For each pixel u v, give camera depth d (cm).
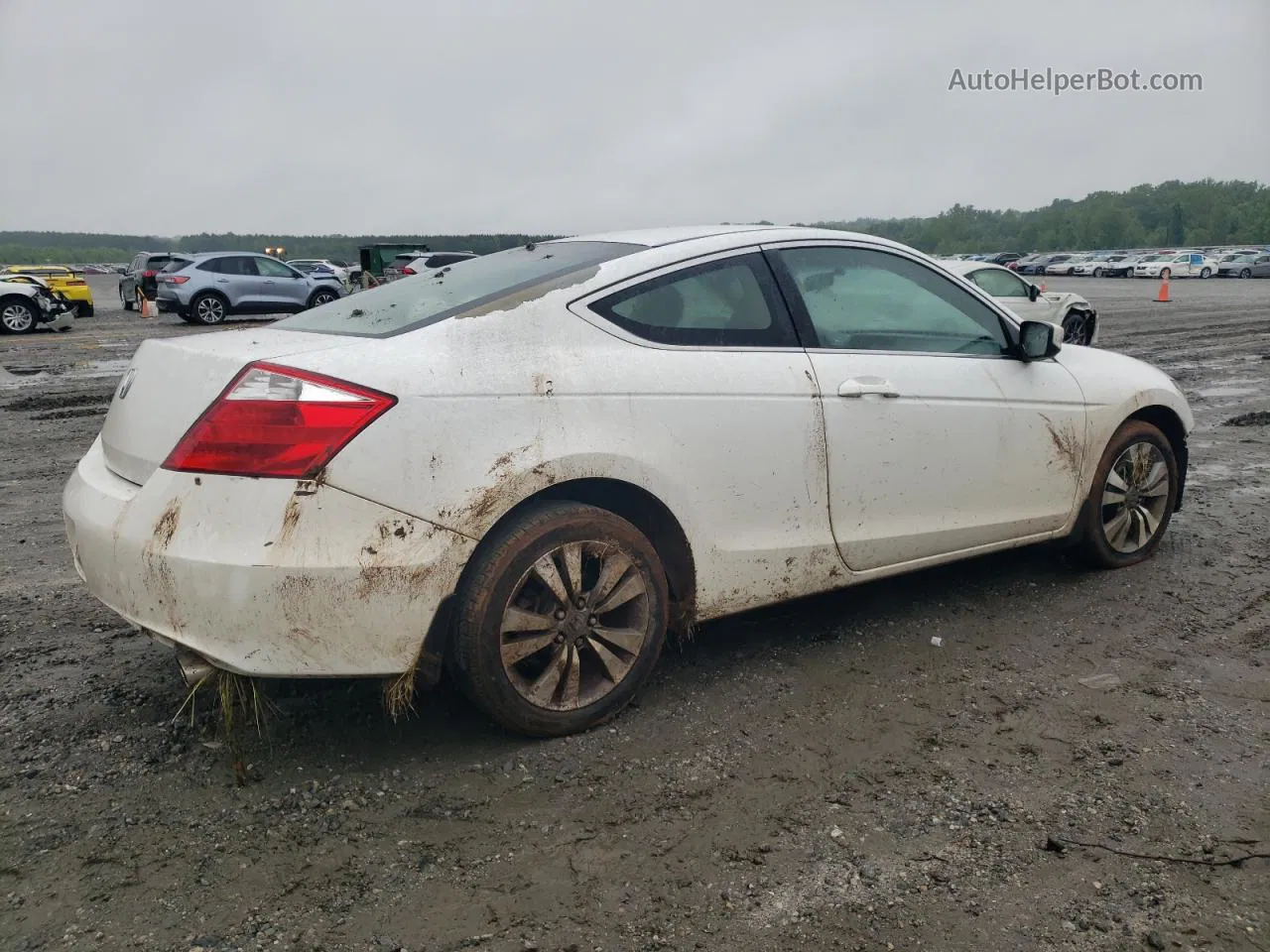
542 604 286
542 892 225
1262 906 218
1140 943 207
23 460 729
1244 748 288
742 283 332
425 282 335
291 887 226
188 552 248
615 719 308
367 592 253
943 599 412
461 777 274
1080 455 414
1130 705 316
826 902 220
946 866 233
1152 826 248
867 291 364
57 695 323
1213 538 495
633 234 352
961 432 370
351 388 252
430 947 207
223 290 2362
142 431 270
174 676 338
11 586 436
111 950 205
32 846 241
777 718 309
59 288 2698
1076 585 428
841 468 338
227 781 271
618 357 297
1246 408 923
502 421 270
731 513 316
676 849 241
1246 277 5462
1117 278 6072
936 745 291
